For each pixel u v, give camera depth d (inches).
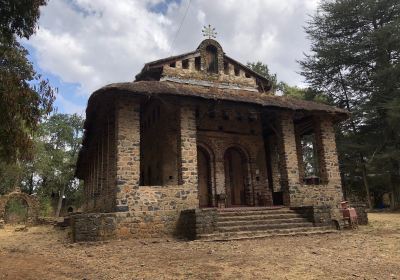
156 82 657.0
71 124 2210.9
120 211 545.0
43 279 294.5
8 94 299.4
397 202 1146.7
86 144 980.6
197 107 685.9
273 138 952.3
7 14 317.7
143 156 900.0
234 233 514.3
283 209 647.1
